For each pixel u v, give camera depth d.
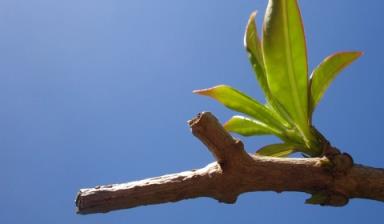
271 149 0.26
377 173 0.20
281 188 0.19
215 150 0.18
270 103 0.26
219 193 0.18
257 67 0.26
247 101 0.27
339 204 0.20
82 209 0.18
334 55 0.24
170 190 0.18
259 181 0.19
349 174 0.19
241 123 0.27
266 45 0.23
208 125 0.18
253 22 0.26
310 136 0.24
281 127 0.26
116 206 0.18
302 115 0.24
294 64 0.23
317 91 0.24
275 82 0.24
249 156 0.19
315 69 0.24
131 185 0.18
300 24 0.23
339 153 0.20
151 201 0.18
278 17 0.23
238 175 0.18
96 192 0.18
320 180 0.19
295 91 0.24
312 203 0.20
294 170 0.19
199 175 0.18
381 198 0.19
